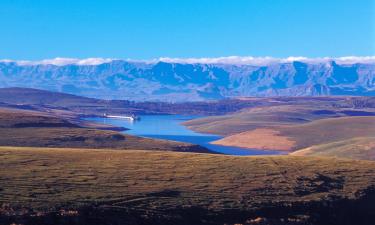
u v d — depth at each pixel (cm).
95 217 5591
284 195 6962
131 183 6888
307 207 6700
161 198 6366
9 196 5825
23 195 5916
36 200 5778
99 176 7131
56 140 16775
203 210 6150
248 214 6228
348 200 7119
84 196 6119
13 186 6256
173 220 5822
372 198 7381
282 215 6381
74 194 6162
